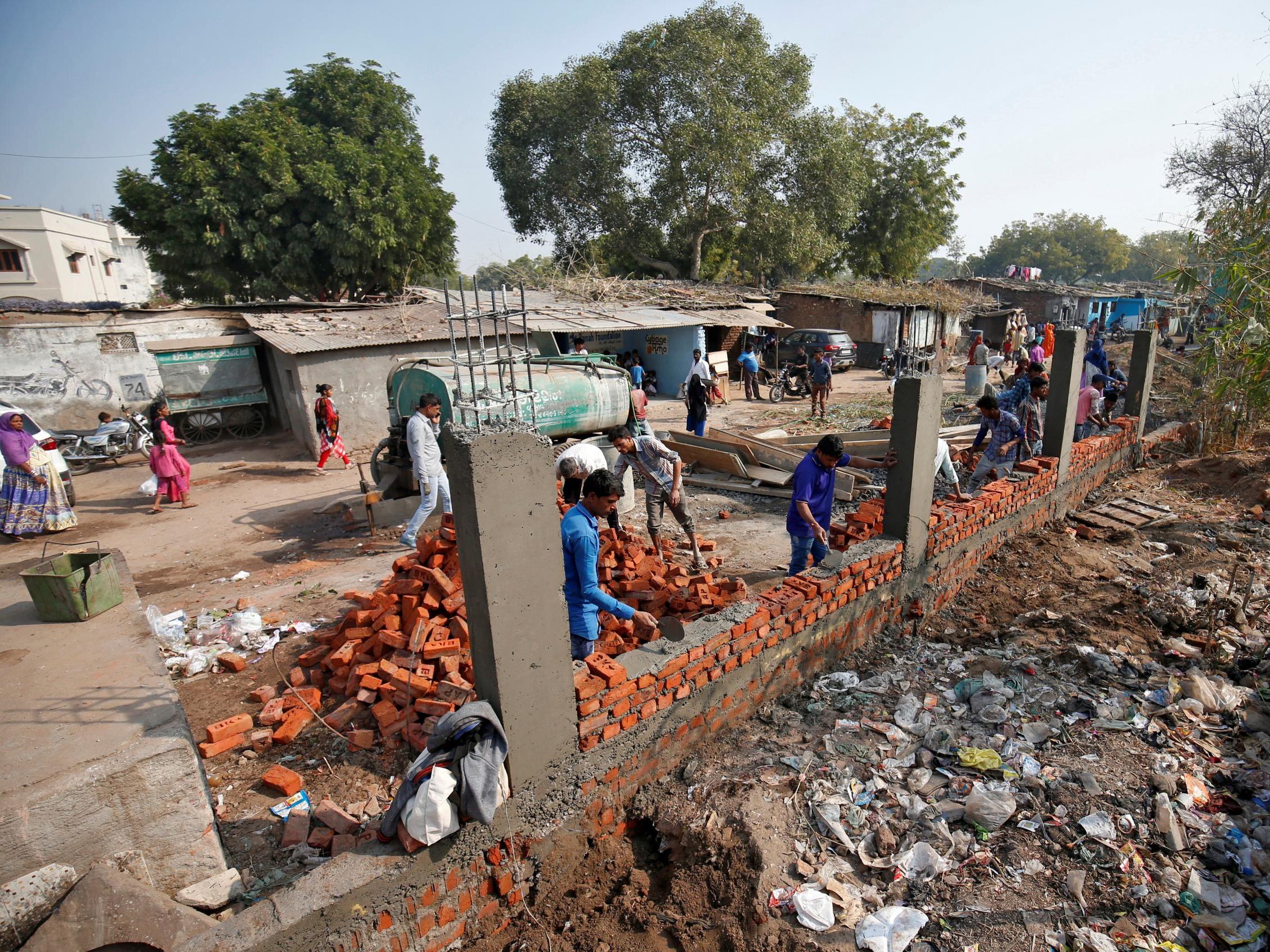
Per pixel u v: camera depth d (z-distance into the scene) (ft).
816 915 10.42
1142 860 11.34
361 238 76.89
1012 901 10.69
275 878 12.25
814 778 13.46
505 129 96.43
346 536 31.71
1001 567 23.53
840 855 11.76
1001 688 16.10
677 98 86.33
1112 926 10.24
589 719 12.19
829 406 62.44
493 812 10.57
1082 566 23.47
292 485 42.14
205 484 43.37
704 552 26.73
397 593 18.67
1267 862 11.14
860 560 17.71
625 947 10.72
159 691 13.16
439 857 10.43
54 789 10.53
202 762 15.49
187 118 73.20
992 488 24.17
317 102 86.02
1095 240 236.02
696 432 44.21
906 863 11.43
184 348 55.98
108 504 38.86
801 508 19.52
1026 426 27.43
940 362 20.18
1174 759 13.65
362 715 16.63
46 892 10.41
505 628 10.52
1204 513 28.25
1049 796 12.76
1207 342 21.38
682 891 11.50
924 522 19.74
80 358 57.26
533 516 10.55
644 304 71.72
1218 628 18.78
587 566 13.39
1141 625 18.99
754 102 89.20
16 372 55.21
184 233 72.79
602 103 88.12
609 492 13.39
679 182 90.43
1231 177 54.44
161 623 21.84
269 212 76.13
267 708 16.88
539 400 27.78
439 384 29.07
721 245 105.40
